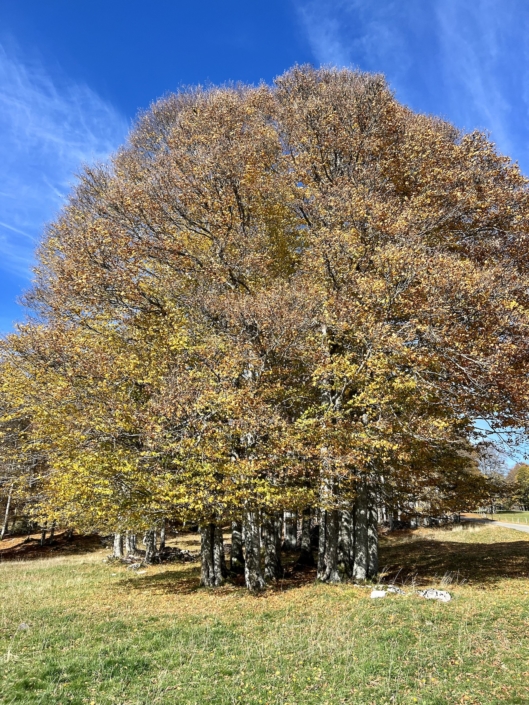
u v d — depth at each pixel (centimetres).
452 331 1186
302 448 1219
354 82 1906
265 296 1352
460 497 1587
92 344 1552
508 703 602
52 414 1550
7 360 1812
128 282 1508
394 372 1234
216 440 1278
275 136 1853
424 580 1488
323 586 1402
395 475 1513
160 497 1229
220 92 2100
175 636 934
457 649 792
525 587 1295
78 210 1920
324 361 1276
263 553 1828
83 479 1370
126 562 2381
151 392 1422
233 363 1241
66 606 1266
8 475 2386
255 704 620
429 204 1513
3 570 2191
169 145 1889
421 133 1692
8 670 726
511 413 1284
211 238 1631
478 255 1525
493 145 1669
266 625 1015
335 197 1473
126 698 639
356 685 668
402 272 1249
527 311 1184
